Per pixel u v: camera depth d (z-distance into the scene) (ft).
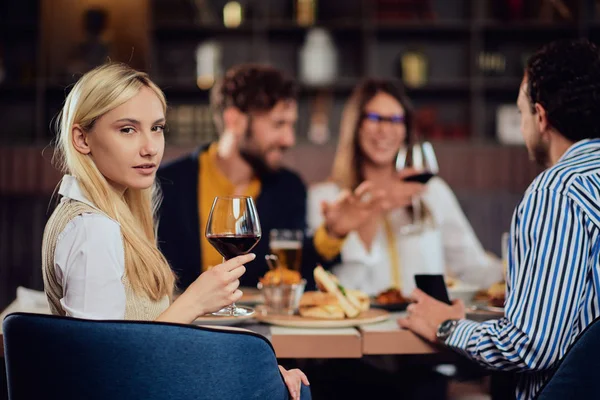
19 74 17.21
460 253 9.16
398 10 17.06
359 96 8.96
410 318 5.33
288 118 8.51
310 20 17.08
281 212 8.73
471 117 17.16
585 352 4.29
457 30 17.30
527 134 5.33
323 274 5.68
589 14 16.90
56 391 3.69
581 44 5.11
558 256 4.55
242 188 8.57
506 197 17.02
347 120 9.04
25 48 17.52
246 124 8.41
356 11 17.33
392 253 8.44
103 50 17.19
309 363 5.98
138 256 4.44
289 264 6.25
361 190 6.94
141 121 4.44
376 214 8.21
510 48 17.52
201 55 16.97
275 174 8.81
